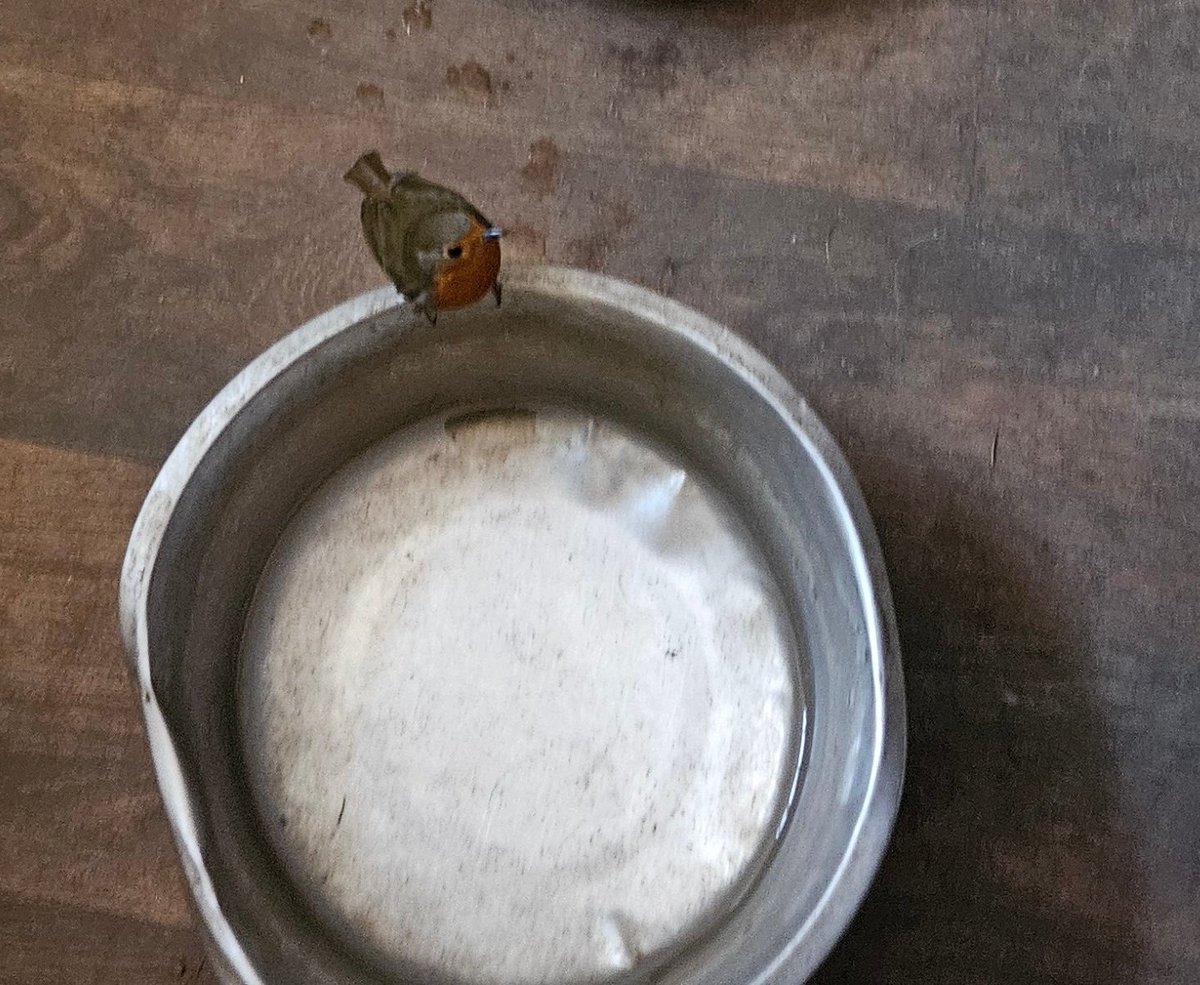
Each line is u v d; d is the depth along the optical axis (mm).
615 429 928
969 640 951
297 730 877
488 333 856
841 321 992
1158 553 966
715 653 894
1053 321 999
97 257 981
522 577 906
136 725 929
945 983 912
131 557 765
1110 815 933
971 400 985
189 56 1009
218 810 807
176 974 908
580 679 890
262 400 799
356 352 827
